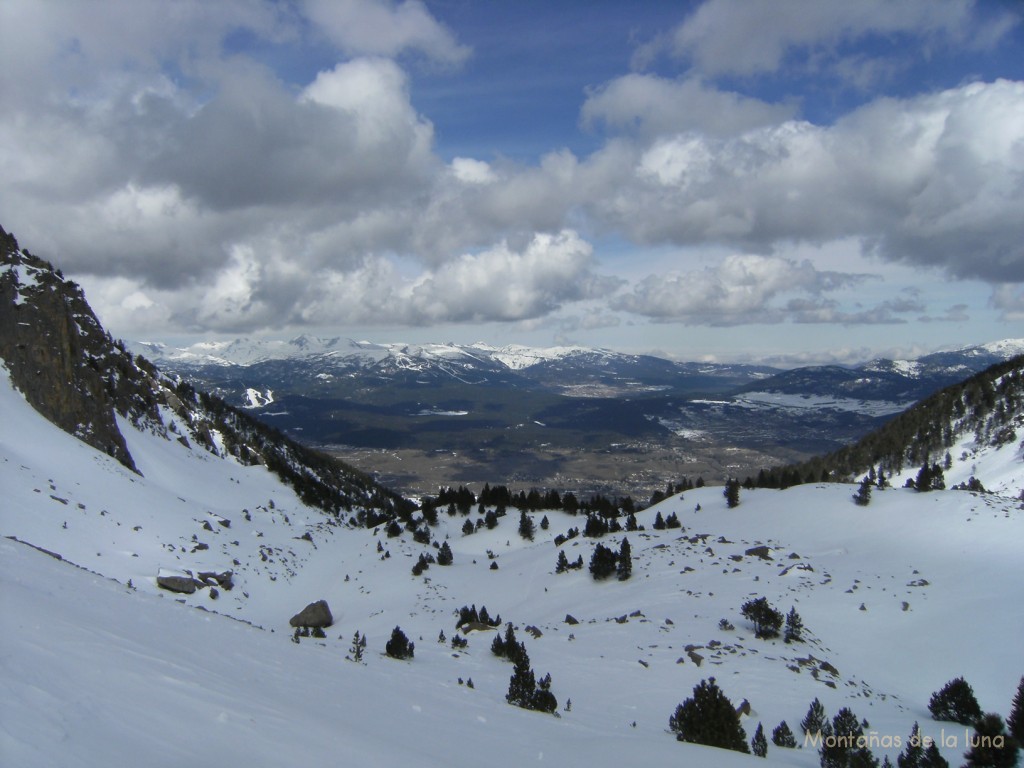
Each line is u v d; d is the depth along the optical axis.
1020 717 25.00
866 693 34.47
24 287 76.69
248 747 11.54
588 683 35.19
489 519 105.81
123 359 102.25
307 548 81.06
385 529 103.00
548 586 64.75
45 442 63.69
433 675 33.56
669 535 73.06
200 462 99.19
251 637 26.66
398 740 15.99
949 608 43.97
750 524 73.19
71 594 21.56
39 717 9.61
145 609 24.28
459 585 72.38
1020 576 47.09
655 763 19.64
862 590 49.03
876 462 148.00
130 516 59.56
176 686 13.68
